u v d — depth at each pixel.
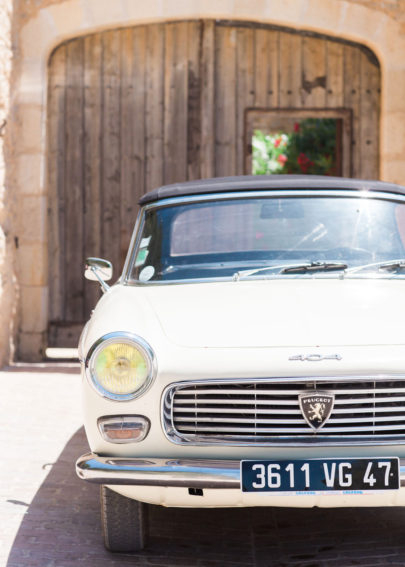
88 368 3.00
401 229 3.96
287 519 3.88
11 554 3.39
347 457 2.91
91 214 8.76
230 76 8.73
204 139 8.73
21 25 8.39
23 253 8.45
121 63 8.70
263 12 8.44
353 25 8.46
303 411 2.91
